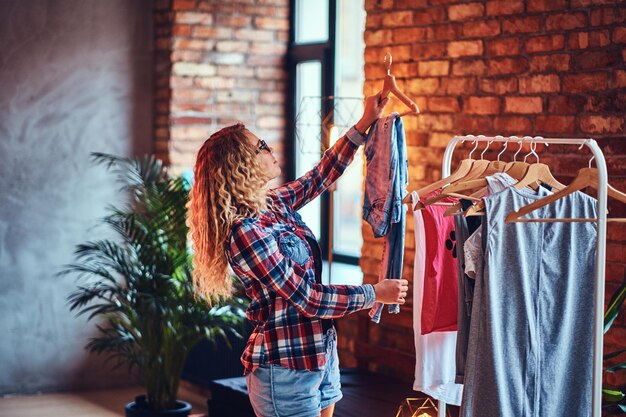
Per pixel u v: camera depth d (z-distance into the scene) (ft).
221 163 9.41
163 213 17.87
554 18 13.55
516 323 9.55
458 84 15.08
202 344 20.70
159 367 17.99
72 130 20.77
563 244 9.70
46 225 20.65
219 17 20.99
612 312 11.69
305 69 21.34
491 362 9.40
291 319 9.52
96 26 20.86
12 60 20.16
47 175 20.59
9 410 19.38
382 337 16.66
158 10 21.15
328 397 9.93
